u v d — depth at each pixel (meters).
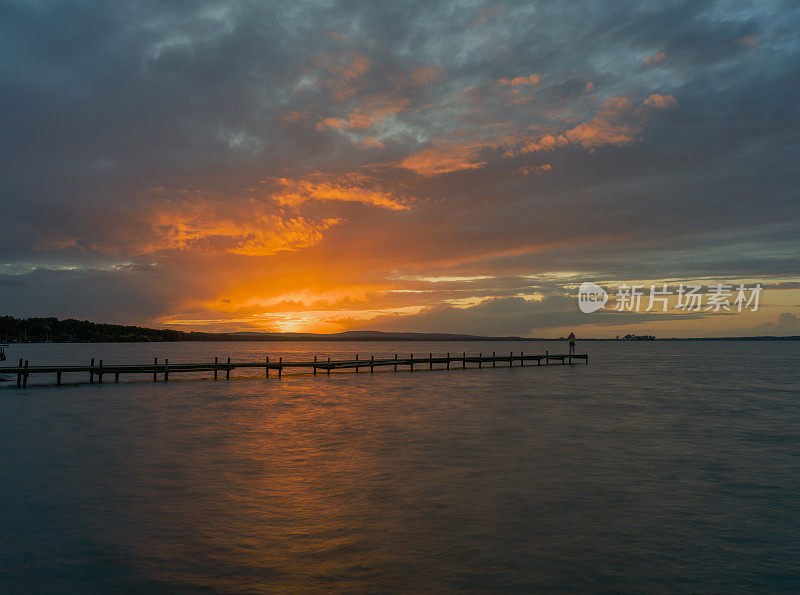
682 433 22.53
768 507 12.84
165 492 13.55
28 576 8.91
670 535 10.99
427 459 17.36
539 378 54.03
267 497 13.23
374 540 10.59
